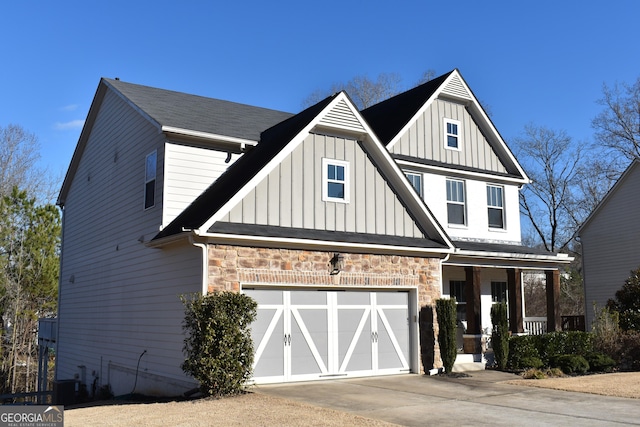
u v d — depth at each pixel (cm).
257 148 1673
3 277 2970
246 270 1347
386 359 1573
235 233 1307
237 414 1030
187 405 1135
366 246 1514
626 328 2112
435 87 2192
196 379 1231
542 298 4906
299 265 1429
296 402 1143
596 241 2945
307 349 1437
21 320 3145
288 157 1475
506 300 2300
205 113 1848
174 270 1440
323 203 1519
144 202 1652
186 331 1345
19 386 3225
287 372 1398
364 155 1623
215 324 1212
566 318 2878
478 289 1892
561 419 1004
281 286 1409
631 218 2780
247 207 1386
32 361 3275
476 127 2314
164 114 1670
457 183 2228
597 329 1959
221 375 1208
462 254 1812
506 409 1100
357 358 1521
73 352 2147
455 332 1634
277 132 1694
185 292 1375
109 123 1977
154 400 1372
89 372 1967
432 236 1719
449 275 2136
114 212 1867
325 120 1530
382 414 1050
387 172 1659
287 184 1461
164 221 1522
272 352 1382
